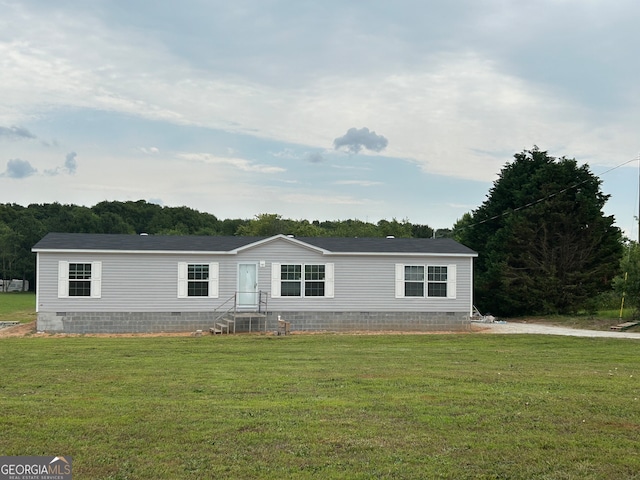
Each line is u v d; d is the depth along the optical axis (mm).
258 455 7820
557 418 9656
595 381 13055
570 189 37500
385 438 8523
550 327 30094
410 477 7125
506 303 38625
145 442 8289
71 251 25609
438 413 9914
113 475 7137
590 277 36219
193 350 19000
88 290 25891
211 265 26891
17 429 8812
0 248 83562
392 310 28016
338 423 9242
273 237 27219
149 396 11234
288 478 7066
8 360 16328
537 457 7797
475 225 42688
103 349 19094
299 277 27547
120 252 25953
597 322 30062
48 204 105062
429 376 13664
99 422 9211
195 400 10852
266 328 26734
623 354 18609
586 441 8453
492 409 10203
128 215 93000
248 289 27188
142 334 25562
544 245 37000
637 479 7109
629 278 30094
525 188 38781
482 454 7906
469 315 28391
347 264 27875
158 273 26438
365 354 18109
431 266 28359
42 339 22797
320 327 27547
